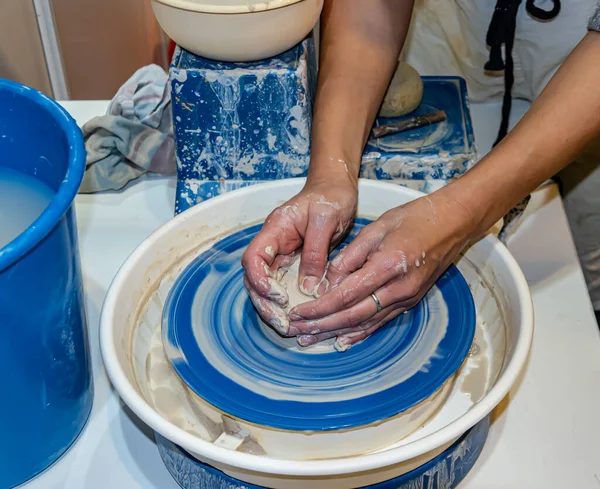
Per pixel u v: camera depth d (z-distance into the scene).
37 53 1.59
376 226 0.83
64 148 0.72
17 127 0.79
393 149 1.07
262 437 0.76
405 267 0.78
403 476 0.73
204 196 1.11
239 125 1.04
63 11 1.66
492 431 0.84
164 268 0.96
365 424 0.74
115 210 1.18
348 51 1.06
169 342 0.84
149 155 1.18
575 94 0.86
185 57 1.03
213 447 0.66
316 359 0.82
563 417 0.85
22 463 0.77
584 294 1.00
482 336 0.91
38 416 0.75
